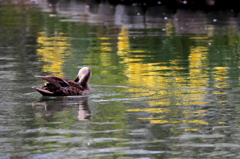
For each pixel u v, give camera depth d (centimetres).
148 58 1809
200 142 855
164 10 3509
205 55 1880
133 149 817
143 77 1454
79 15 3212
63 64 1662
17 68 1566
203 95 1216
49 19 2975
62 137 879
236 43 2167
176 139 871
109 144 842
